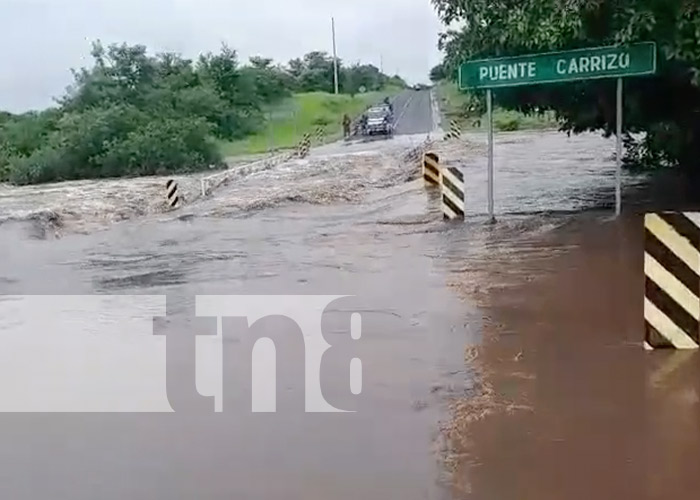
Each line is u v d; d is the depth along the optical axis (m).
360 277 10.02
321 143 52.00
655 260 6.50
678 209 14.18
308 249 12.52
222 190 24.19
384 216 16.00
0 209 21.52
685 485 4.30
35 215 19.25
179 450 5.01
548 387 5.79
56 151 49.69
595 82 14.73
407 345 6.98
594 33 12.23
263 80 72.31
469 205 16.56
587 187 18.58
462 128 46.97
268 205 19.06
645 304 6.57
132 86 60.19
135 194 25.72
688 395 5.55
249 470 4.68
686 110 14.97
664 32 11.36
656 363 6.21
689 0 10.40
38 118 55.97
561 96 16.14
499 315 7.80
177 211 20.22
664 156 18.12
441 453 4.79
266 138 61.16
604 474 4.44
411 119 60.88
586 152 30.03
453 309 8.12
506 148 33.44
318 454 4.86
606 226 12.62
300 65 95.88
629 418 5.18
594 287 8.72
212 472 4.68
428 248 11.84
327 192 20.62
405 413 5.44
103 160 49.41
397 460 4.72
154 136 50.12
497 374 6.11
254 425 5.36
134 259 12.82
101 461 4.89
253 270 10.98
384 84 106.69
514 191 18.56
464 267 10.20
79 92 59.31
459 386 5.89
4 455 5.02
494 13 13.64
